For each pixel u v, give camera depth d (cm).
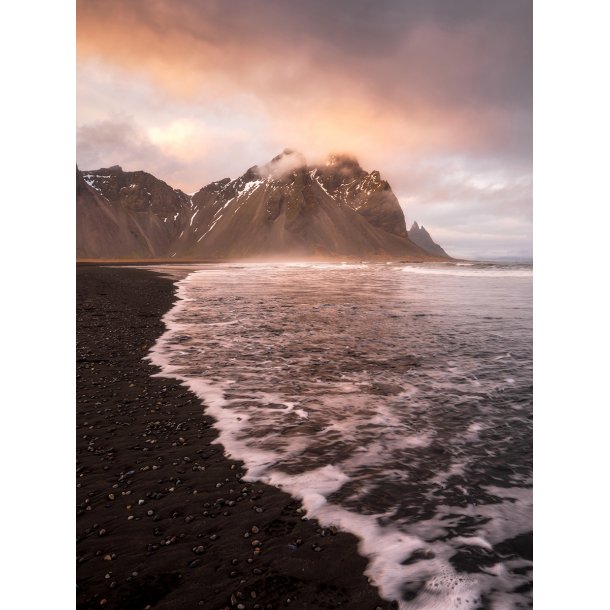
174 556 316
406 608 270
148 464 455
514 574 298
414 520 357
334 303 1903
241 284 3119
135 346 1012
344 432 534
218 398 656
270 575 296
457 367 829
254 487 410
